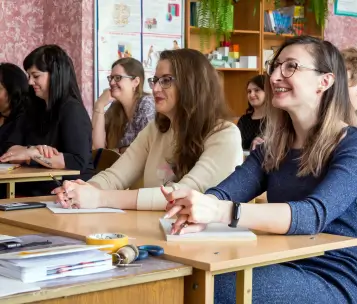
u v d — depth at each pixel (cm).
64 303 134
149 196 234
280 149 214
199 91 250
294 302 184
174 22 611
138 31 588
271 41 721
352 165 195
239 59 670
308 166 204
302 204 189
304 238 185
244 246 172
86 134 385
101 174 277
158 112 262
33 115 397
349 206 202
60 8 573
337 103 205
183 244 174
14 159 374
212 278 156
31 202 248
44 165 374
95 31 562
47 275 137
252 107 577
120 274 143
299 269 193
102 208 236
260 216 185
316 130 205
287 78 203
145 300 147
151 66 600
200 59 254
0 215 223
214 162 245
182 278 153
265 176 223
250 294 166
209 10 613
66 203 236
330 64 204
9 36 575
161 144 266
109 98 500
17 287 129
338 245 181
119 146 482
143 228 199
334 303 190
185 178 242
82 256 146
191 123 251
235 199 217
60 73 386
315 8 691
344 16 764
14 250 164
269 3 708
